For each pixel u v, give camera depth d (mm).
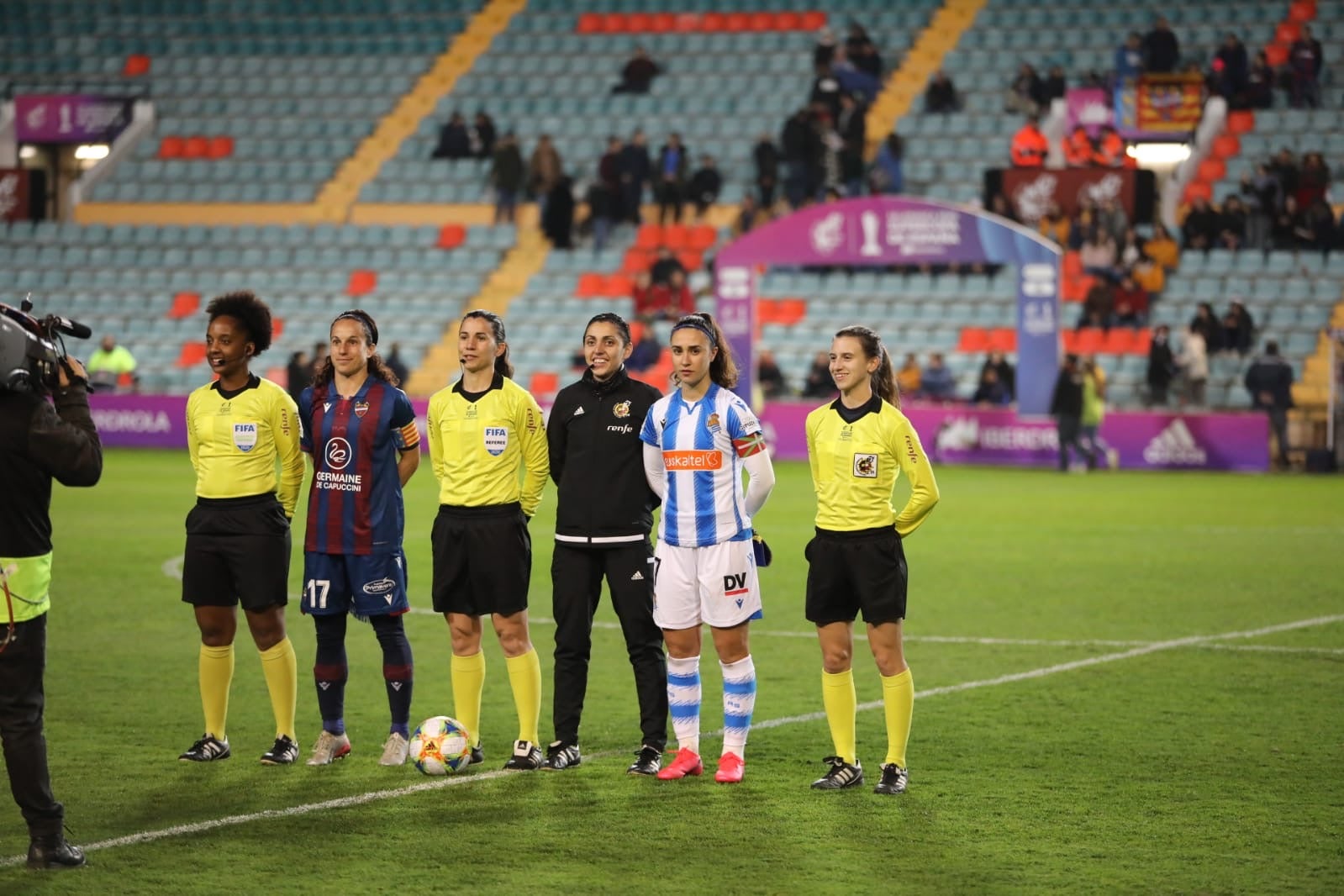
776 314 115375
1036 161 110062
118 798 25250
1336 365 96062
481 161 127062
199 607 27938
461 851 22406
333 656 28156
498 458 27656
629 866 21703
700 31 134250
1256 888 20766
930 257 96500
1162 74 110688
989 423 101625
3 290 125062
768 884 20906
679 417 26578
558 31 136750
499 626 27844
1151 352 100000
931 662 37719
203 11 142625
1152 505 75750
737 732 26688
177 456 102688
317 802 25094
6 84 137750
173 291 123312
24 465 20953
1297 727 30609
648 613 27531
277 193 127500
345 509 27812
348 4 140875
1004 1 128750
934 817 24250
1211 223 107500
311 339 117688
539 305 117188
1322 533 64438
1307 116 115375
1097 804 25016
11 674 21094
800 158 113188
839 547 26078
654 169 120500
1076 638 40969
